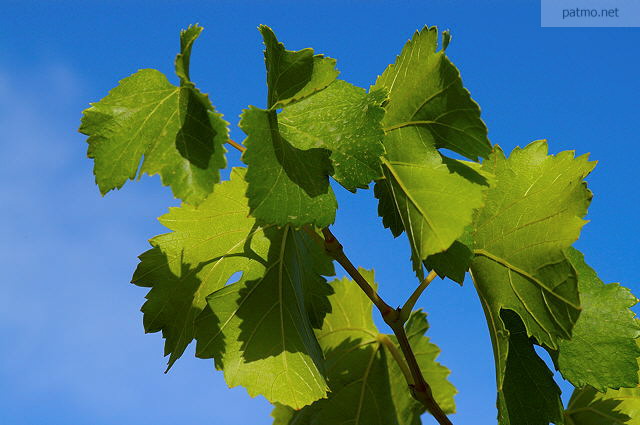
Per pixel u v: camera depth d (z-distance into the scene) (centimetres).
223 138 69
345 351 89
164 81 71
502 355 75
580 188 74
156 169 70
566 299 73
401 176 74
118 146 71
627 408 82
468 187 72
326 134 74
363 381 89
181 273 80
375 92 74
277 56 72
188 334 80
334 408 88
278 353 79
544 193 76
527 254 75
